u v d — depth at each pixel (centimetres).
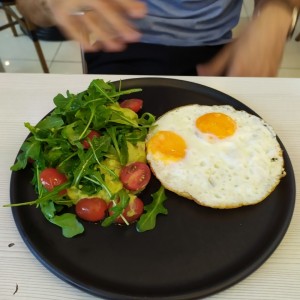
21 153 30
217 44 47
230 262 24
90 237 26
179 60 47
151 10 43
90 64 49
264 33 42
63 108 30
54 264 24
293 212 28
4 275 25
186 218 27
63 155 28
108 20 36
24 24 68
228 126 32
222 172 29
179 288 23
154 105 35
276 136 32
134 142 30
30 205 27
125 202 26
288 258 25
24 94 38
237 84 39
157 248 25
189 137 32
